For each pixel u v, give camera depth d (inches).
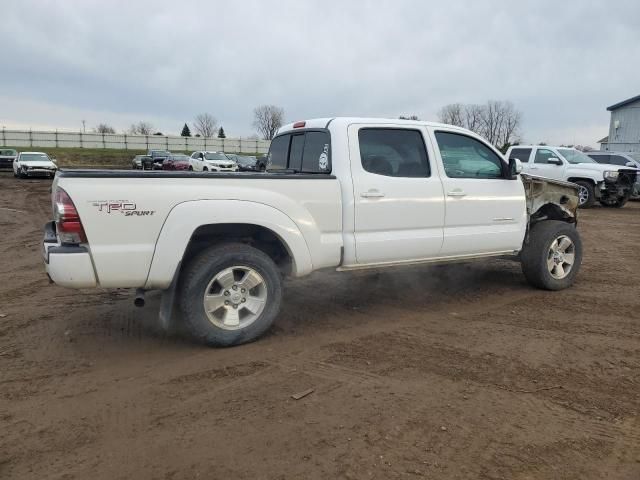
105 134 2829.7
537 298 228.7
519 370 151.0
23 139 2711.6
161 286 158.1
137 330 184.9
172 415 125.4
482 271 280.8
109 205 148.2
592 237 423.8
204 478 101.2
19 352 165.0
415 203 198.2
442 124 213.5
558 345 170.6
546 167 693.9
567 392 137.1
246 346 170.2
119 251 149.9
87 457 108.3
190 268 161.8
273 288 172.7
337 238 184.1
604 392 137.3
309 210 177.3
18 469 104.2
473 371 150.3
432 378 145.5
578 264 248.8
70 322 193.6
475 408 128.3
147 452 110.0
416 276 267.9
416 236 200.1
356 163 187.8
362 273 271.0
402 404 130.3
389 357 160.9
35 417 124.8
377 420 122.4
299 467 104.3
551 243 236.8
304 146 208.1
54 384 142.5
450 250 211.2
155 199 153.1
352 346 170.2
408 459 106.8
